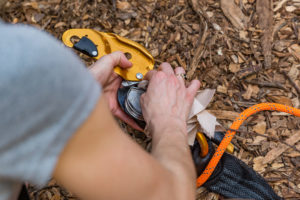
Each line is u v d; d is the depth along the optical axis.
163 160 0.61
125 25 1.64
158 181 0.49
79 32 1.08
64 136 0.37
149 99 0.85
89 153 0.41
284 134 1.35
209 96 0.96
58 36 1.64
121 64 1.04
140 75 1.07
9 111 0.32
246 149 1.33
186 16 1.64
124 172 0.45
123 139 0.46
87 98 0.37
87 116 0.37
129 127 1.38
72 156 0.40
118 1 1.69
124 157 0.45
